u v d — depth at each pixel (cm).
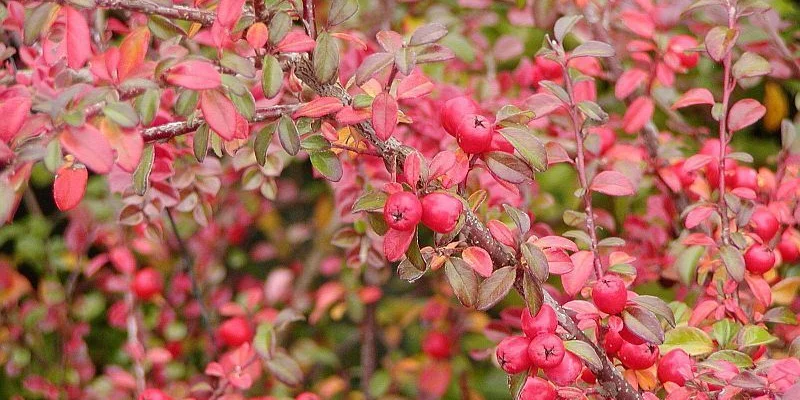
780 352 47
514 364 37
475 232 38
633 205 62
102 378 60
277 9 38
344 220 51
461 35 61
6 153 35
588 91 50
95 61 36
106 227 63
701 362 40
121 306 61
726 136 45
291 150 38
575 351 37
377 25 63
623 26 58
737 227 43
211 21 38
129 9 37
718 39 42
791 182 46
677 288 52
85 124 34
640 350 39
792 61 54
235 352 49
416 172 36
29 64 45
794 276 49
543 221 63
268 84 37
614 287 38
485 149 37
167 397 47
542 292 37
